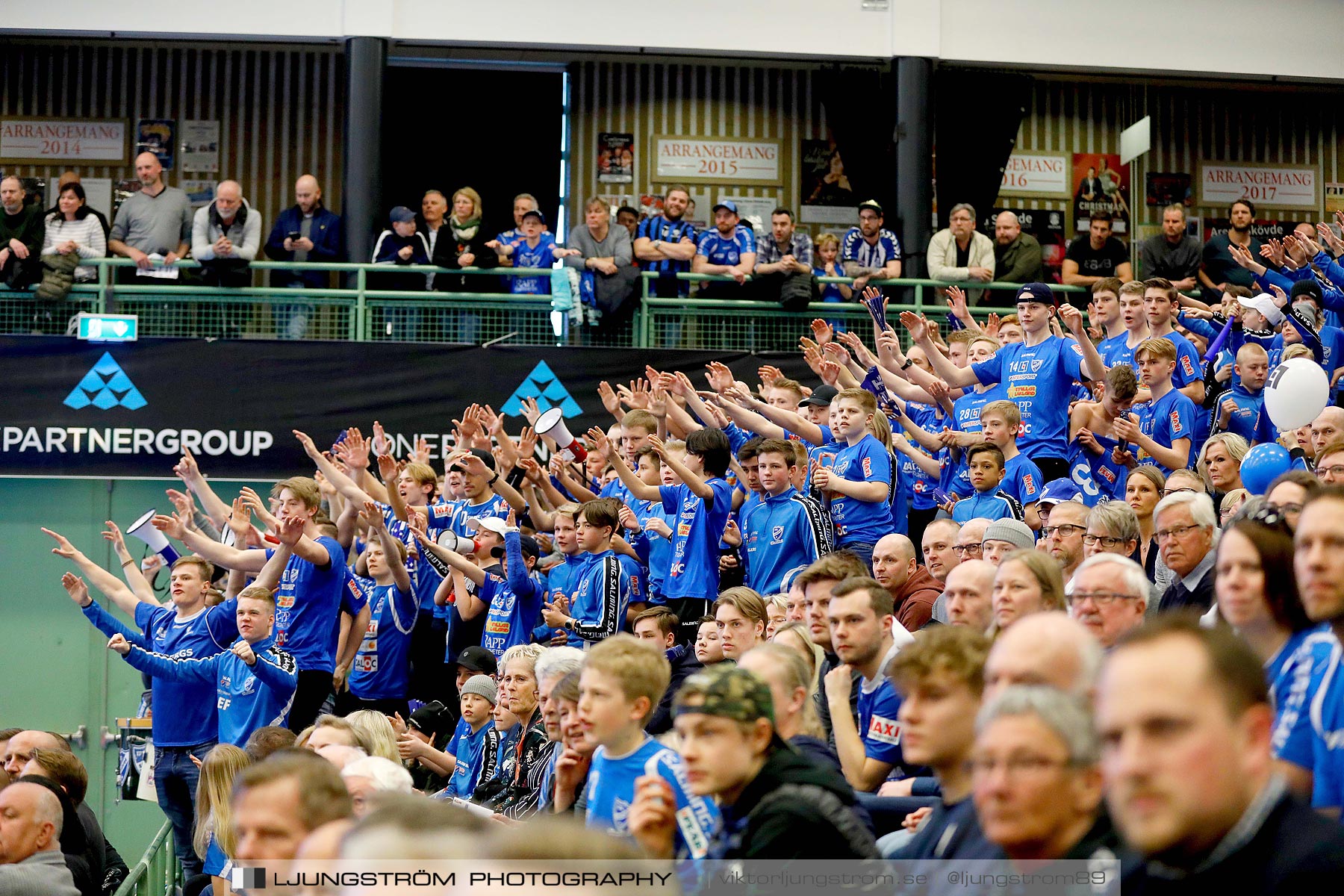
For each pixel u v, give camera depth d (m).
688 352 13.20
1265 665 3.66
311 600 8.75
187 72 15.90
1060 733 2.73
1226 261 13.95
